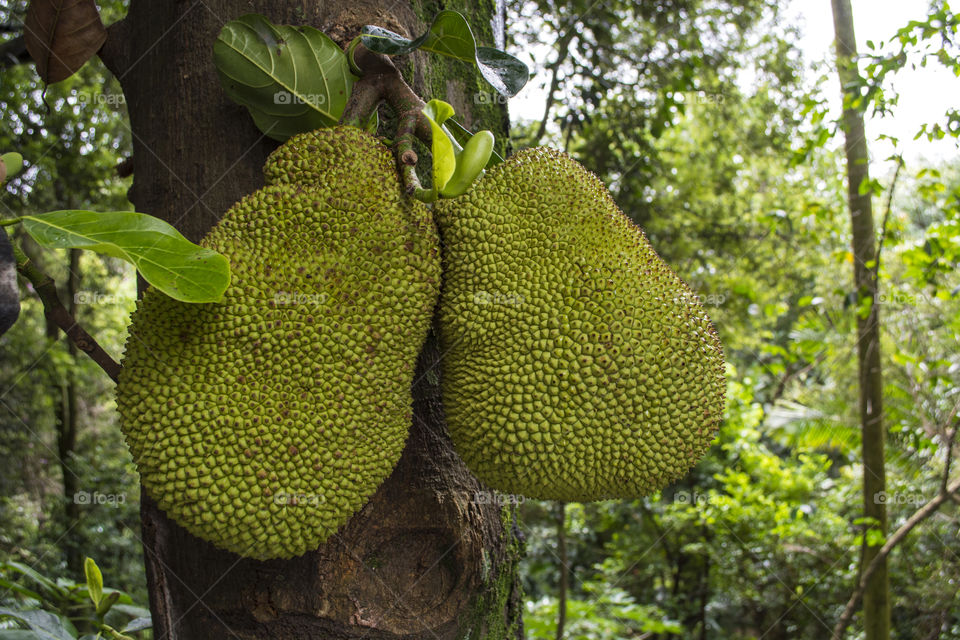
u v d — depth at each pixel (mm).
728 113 4531
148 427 912
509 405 979
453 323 1015
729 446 4684
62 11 1139
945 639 3463
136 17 1155
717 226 4824
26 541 4676
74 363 5332
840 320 3609
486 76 1096
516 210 1022
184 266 898
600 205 1045
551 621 3145
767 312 4426
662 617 4293
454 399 1021
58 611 1365
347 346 957
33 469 5281
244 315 937
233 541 921
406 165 1023
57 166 4039
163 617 1049
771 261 4898
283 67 1072
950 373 3121
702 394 1019
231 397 919
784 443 3873
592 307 989
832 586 3996
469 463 1023
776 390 4250
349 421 949
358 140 1020
